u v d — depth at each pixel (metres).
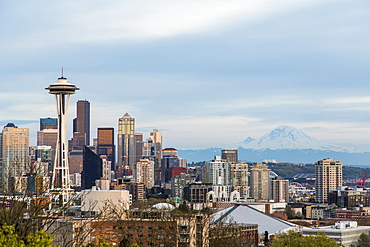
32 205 166.12
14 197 158.75
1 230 120.56
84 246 164.25
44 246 121.56
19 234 145.00
